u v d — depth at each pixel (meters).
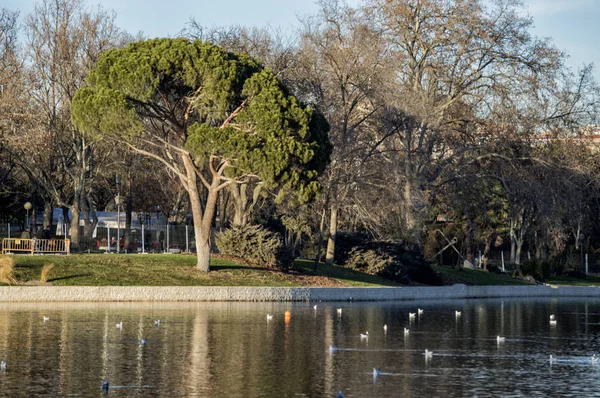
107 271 64.75
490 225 109.88
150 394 28.34
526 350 40.94
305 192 63.53
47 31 81.88
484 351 40.25
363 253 83.56
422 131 89.62
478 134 94.50
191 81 62.34
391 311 60.72
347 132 78.12
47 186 83.88
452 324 52.53
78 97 63.19
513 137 92.56
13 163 87.50
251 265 73.06
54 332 42.47
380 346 40.94
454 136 93.81
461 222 107.69
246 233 74.31
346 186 79.00
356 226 98.62
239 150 61.31
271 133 62.25
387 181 80.38
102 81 63.62
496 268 104.94
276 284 68.69
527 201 98.44
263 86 63.53
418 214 86.12
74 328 44.09
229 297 63.53
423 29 91.31
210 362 34.59
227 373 32.25
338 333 45.12
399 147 94.31
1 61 83.31
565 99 95.38
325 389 29.81
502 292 88.69
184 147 62.72
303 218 86.25
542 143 95.94
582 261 122.19
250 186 84.81
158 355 36.06
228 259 73.38
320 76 76.12
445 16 90.06
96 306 56.69
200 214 68.25
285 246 74.62
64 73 81.00
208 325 46.78
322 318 52.78
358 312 58.72
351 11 82.25
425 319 55.59
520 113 92.62
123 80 62.09
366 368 34.34
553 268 117.44
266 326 47.06
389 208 82.25
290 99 64.25
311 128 66.19
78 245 81.12
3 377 30.81
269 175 61.56
